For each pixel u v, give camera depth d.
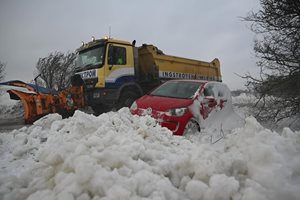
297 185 1.96
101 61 9.02
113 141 2.87
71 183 1.91
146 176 2.08
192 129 5.25
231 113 6.65
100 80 8.89
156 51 10.41
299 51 6.15
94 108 10.28
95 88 9.03
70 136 3.60
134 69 9.88
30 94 8.12
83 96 9.16
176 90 6.24
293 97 6.29
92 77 9.06
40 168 2.34
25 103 7.93
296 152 2.43
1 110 14.26
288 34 6.35
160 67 10.39
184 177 2.27
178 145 3.63
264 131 2.88
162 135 3.90
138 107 5.57
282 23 6.45
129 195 1.79
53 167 2.25
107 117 4.43
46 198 1.82
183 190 2.17
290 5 6.20
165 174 2.39
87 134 3.61
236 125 6.18
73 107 8.83
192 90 6.01
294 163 2.22
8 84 8.42
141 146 2.73
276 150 2.35
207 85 6.31
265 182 2.04
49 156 2.29
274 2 6.39
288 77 6.18
